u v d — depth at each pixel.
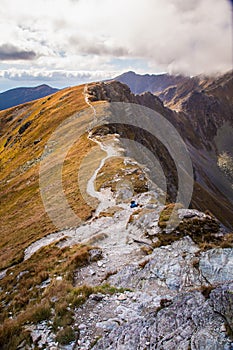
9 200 57.06
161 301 12.38
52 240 27.56
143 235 22.47
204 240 19.52
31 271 20.75
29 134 106.12
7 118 166.00
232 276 14.09
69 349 10.87
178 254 17.61
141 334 10.69
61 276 18.38
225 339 9.16
